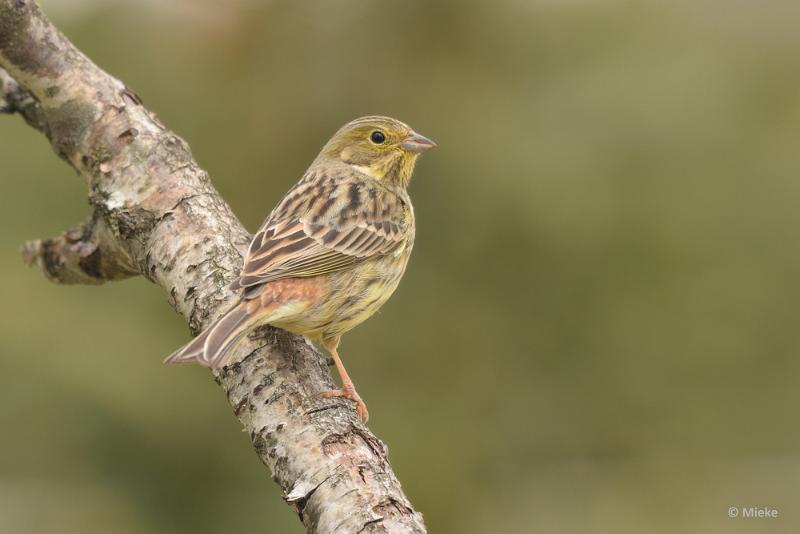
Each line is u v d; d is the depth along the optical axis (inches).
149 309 524.4
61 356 508.1
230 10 533.0
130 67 536.4
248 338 297.7
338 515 260.2
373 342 531.8
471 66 534.0
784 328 535.5
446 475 519.5
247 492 519.8
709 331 535.8
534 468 542.3
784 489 535.8
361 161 389.4
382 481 266.4
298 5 529.7
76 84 339.0
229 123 536.4
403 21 527.8
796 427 540.1
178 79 537.6
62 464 515.2
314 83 531.5
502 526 529.7
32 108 360.8
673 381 542.0
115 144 333.1
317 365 295.9
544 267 530.9
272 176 536.7
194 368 514.3
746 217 532.7
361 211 346.9
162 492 518.9
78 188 533.6
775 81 546.6
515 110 526.3
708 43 548.7
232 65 537.3
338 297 328.8
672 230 526.3
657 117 519.5
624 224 524.1
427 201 528.7
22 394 509.7
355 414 284.0
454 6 526.9
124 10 538.3
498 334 534.9
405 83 530.6
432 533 517.0
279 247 318.3
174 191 324.8
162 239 318.0
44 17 340.5
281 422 279.1
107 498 515.8
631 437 546.0
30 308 515.2
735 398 543.8
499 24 531.5
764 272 534.6
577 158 518.0
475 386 536.4
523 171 516.7
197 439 516.1
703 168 531.5
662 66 531.8
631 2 539.5
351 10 530.9
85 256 364.8
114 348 510.6
